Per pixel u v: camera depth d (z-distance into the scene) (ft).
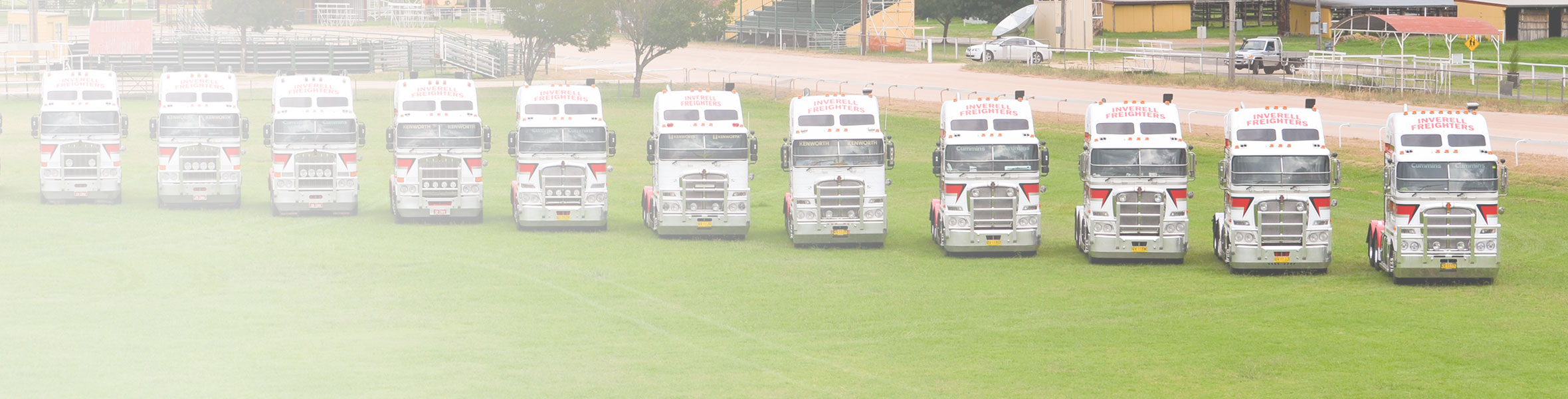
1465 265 128.77
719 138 150.51
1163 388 92.53
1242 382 94.27
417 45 393.09
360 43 401.90
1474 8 423.64
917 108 278.87
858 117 147.43
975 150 142.72
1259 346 104.68
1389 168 132.67
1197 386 93.04
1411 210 128.98
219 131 167.84
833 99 148.66
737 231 152.35
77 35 451.94
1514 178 192.34
